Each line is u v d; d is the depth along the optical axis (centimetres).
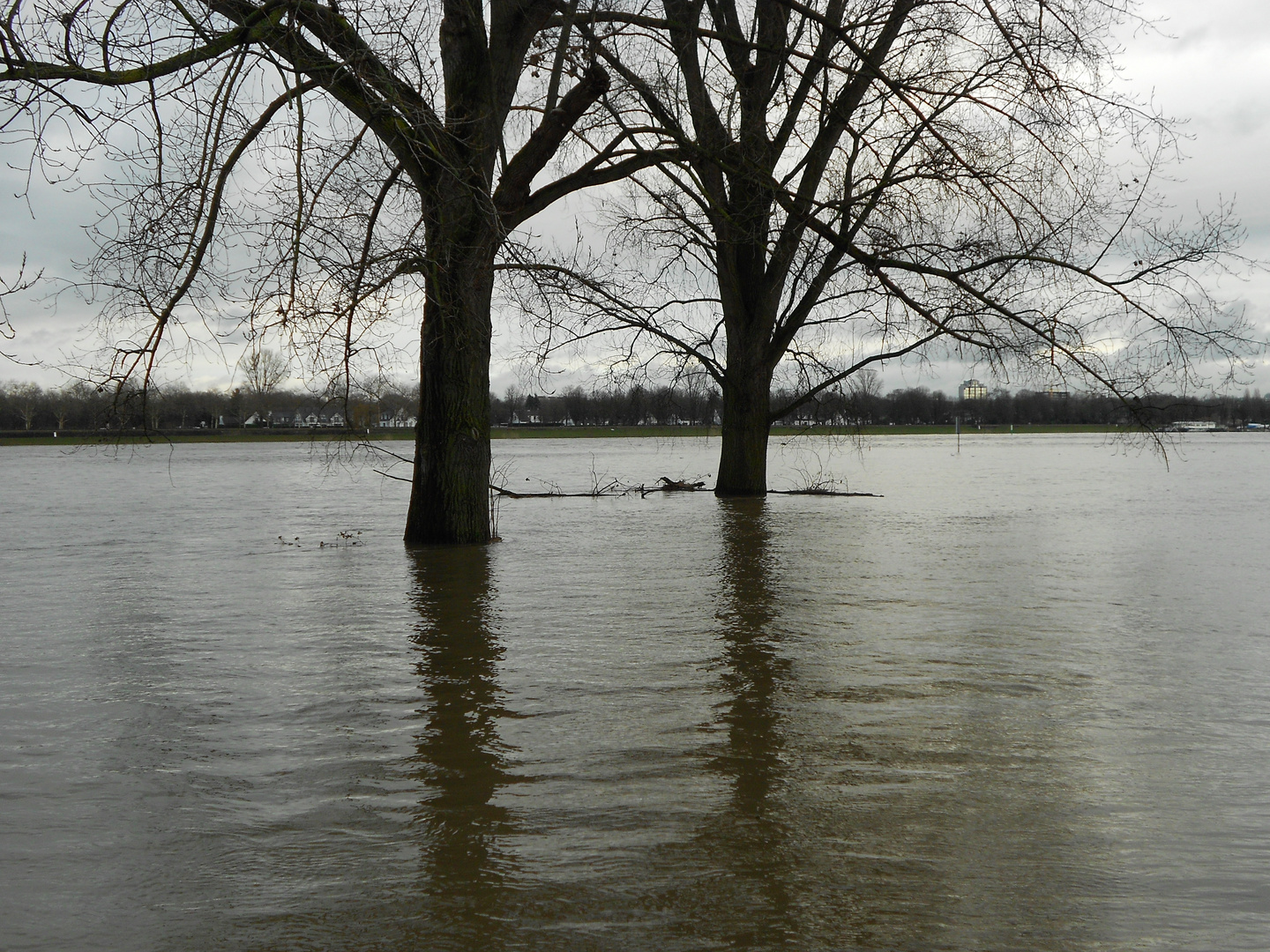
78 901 404
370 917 389
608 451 6856
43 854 447
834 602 1062
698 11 1697
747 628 929
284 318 1083
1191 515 2100
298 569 1336
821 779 533
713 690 711
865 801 502
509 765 557
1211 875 422
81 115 966
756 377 2480
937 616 981
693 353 2370
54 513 2336
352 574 1286
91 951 366
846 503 2416
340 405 1220
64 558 1478
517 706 672
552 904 398
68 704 683
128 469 4878
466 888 411
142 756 575
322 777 540
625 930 379
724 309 2436
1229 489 2991
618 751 580
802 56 1612
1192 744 592
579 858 439
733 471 2541
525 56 1468
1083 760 563
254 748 589
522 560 1408
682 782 530
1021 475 3869
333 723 637
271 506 2534
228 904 401
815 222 1695
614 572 1287
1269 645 850
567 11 1416
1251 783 528
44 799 512
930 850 447
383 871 428
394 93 1151
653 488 2866
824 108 1845
